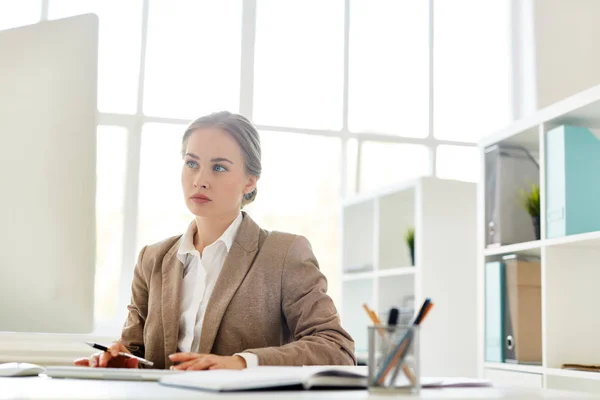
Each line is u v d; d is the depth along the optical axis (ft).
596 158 7.54
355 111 13.94
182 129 12.84
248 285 5.49
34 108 5.41
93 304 5.35
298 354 4.70
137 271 6.12
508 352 8.25
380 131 14.03
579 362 7.64
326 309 5.40
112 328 11.90
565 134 7.50
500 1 14.74
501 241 8.55
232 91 13.24
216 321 5.37
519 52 14.34
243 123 5.62
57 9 12.48
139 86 12.74
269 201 13.32
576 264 7.77
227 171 5.47
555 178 7.63
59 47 5.53
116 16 12.78
